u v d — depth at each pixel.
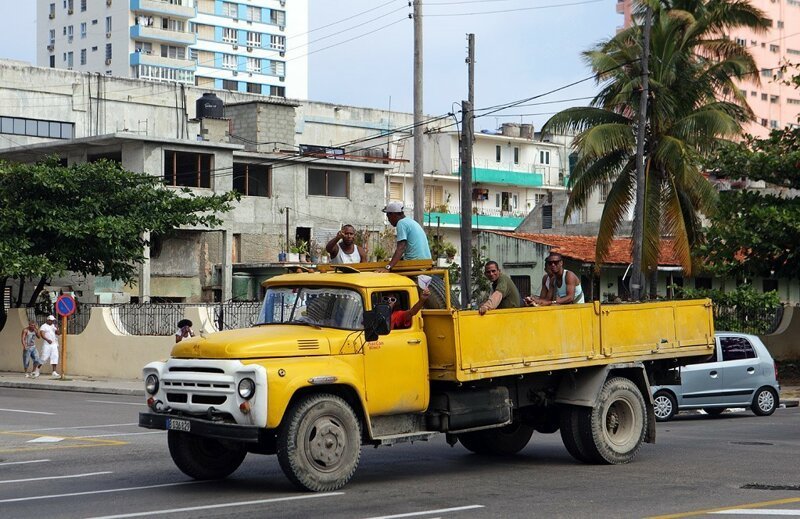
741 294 32.09
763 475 12.18
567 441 13.30
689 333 14.46
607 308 13.40
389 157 64.38
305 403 10.84
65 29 110.56
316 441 10.91
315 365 10.94
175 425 11.02
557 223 56.62
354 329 11.48
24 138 60.03
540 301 14.02
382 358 11.53
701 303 14.68
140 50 105.94
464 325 11.85
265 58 118.69
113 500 10.66
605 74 34.00
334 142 71.19
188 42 107.88
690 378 20.80
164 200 38.09
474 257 45.75
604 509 9.91
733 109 34.66
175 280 47.66
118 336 33.16
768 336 33.62
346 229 13.98
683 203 35.50
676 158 32.66
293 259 48.22
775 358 33.62
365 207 55.06
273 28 119.12
